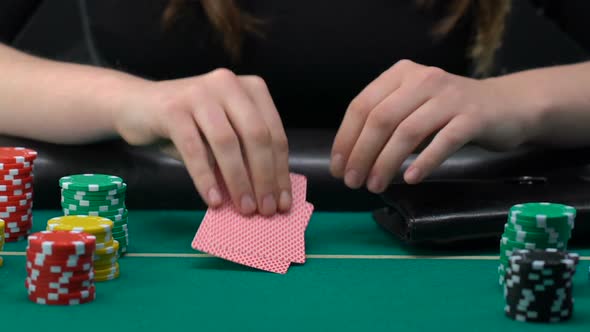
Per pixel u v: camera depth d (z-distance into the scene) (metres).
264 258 0.91
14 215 0.99
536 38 1.68
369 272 0.90
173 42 1.50
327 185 1.11
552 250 0.82
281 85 1.53
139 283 0.86
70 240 0.82
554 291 0.79
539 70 1.16
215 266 0.91
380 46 1.51
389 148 0.99
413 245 0.98
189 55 1.50
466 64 1.54
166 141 1.02
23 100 1.15
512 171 1.12
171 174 1.11
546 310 0.79
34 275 0.82
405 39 1.51
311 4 1.48
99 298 0.83
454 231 0.95
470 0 1.48
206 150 0.97
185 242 0.99
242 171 0.95
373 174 1.00
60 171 1.10
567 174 1.10
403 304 0.82
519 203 0.98
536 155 1.14
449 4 1.50
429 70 1.03
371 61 1.52
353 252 0.96
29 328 0.77
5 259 0.93
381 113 0.99
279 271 0.89
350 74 1.52
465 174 1.11
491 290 0.86
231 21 1.42
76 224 0.88
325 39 1.50
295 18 1.49
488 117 1.04
